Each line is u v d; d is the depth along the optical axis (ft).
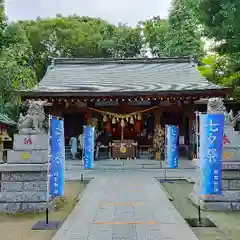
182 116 80.79
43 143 29.86
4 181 29.32
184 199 33.47
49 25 152.35
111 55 167.43
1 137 71.20
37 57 151.53
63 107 76.48
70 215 26.35
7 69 77.61
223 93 70.38
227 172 29.27
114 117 77.36
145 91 71.10
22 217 27.12
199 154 30.73
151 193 35.35
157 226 23.16
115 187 39.27
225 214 27.32
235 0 42.11
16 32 71.36
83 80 83.82
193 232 21.97
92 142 57.00
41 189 29.14
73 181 45.32
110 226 23.22
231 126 30.81
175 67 91.15
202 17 51.52
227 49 67.05
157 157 68.44
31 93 70.54
